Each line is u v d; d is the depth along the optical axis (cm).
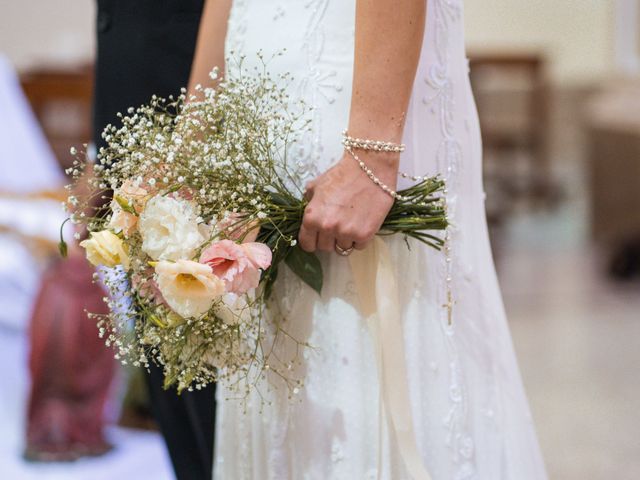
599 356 437
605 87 650
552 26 855
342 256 153
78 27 631
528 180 803
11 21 627
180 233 132
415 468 150
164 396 215
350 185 143
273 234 148
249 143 142
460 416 160
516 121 856
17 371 324
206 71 176
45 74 464
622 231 573
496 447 166
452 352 160
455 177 161
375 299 153
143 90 219
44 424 299
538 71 795
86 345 299
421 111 155
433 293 158
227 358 146
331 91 152
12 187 334
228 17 173
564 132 880
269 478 163
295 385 158
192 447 217
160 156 140
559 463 323
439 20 156
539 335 474
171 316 139
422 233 151
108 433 321
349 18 151
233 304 138
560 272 611
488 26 854
